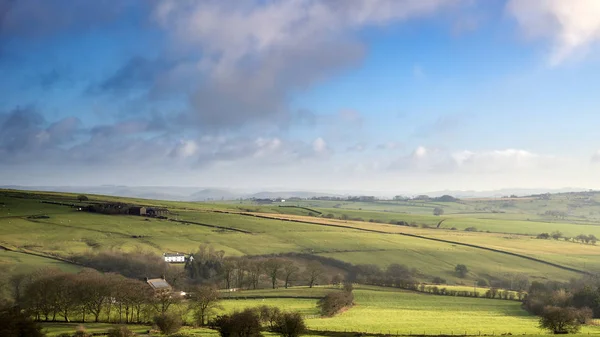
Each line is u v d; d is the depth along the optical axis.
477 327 113.69
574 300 138.38
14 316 86.81
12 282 145.88
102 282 121.12
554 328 108.69
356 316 128.62
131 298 118.12
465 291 168.62
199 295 117.94
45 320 117.62
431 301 155.12
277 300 147.62
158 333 103.56
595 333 106.62
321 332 106.25
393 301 153.75
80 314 123.06
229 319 96.31
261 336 96.25
